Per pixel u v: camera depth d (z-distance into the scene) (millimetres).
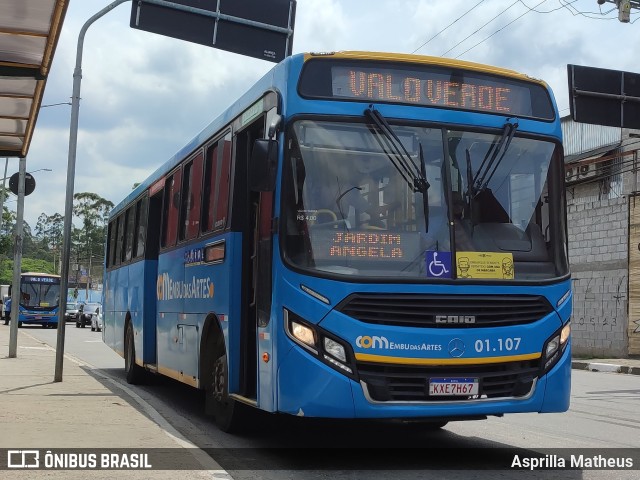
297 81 6773
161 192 11977
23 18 8133
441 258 6512
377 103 6844
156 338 11969
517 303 6617
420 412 6211
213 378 8703
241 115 7988
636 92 17406
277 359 6422
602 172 23000
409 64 7027
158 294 11695
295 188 6566
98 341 30984
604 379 16688
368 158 6699
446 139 6879
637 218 21516
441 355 6281
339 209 6543
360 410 6145
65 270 13203
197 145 9750
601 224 22938
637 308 21391
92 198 97875
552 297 6758
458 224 6664
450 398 6312
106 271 17609
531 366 6633
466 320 6414
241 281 7762
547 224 7012
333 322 6223
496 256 6656
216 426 9102
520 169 7031
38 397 10812
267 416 8477
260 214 7113
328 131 6707
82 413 9234
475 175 6852
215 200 8664
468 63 7188
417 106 6922
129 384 13820
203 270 8930
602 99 17172
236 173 7941
